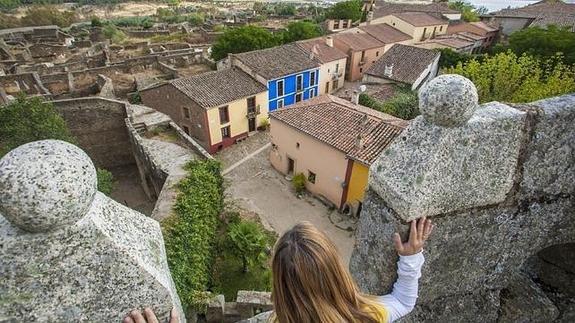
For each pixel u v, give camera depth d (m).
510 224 2.70
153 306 1.65
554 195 2.71
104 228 1.50
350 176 16.89
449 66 32.06
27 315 1.47
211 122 22.81
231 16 71.25
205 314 8.48
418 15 41.91
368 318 1.87
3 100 20.52
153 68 34.28
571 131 2.51
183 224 9.74
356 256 2.90
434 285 2.79
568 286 3.12
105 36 49.97
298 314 1.69
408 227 2.34
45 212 1.32
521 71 21.17
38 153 1.34
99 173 14.17
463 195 2.39
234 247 11.57
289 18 66.94
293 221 17.45
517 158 2.45
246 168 21.80
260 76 25.48
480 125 2.26
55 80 29.02
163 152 15.75
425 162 2.23
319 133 17.73
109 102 18.42
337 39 35.00
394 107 24.12
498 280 3.04
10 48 40.19
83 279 1.50
